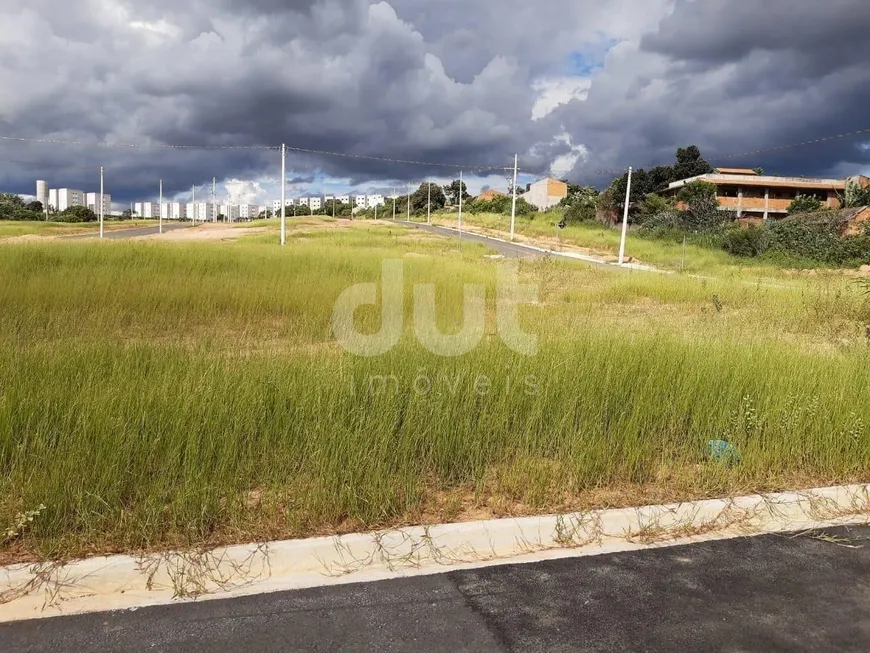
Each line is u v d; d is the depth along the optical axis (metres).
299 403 4.42
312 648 2.54
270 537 3.33
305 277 15.72
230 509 3.44
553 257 32.84
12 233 50.72
